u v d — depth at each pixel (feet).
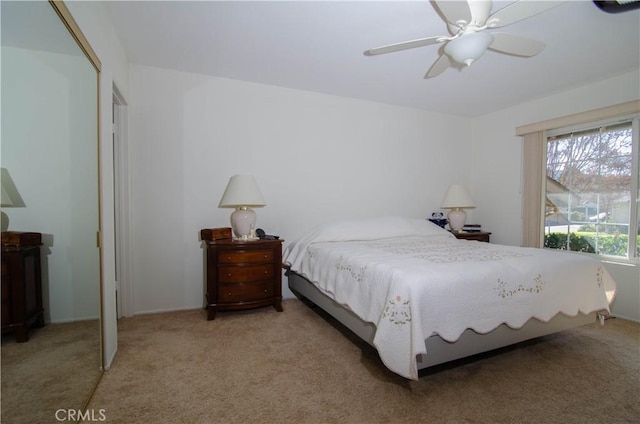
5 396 3.11
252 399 4.91
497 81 9.86
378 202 12.12
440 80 9.84
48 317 3.93
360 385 5.32
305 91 10.80
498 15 4.82
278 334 7.47
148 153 8.94
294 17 6.54
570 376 5.64
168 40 7.49
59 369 4.17
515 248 7.95
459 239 10.87
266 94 10.25
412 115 12.67
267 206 10.36
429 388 5.24
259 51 8.04
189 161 9.35
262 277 8.79
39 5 3.56
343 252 7.47
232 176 9.25
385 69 9.09
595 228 9.89
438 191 13.29
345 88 10.61
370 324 5.87
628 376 5.64
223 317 8.64
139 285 8.94
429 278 5.12
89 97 5.12
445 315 5.08
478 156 13.65
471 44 5.32
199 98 9.43
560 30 6.92
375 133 11.98
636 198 8.96
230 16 6.51
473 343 5.59
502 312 5.62
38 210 3.73
